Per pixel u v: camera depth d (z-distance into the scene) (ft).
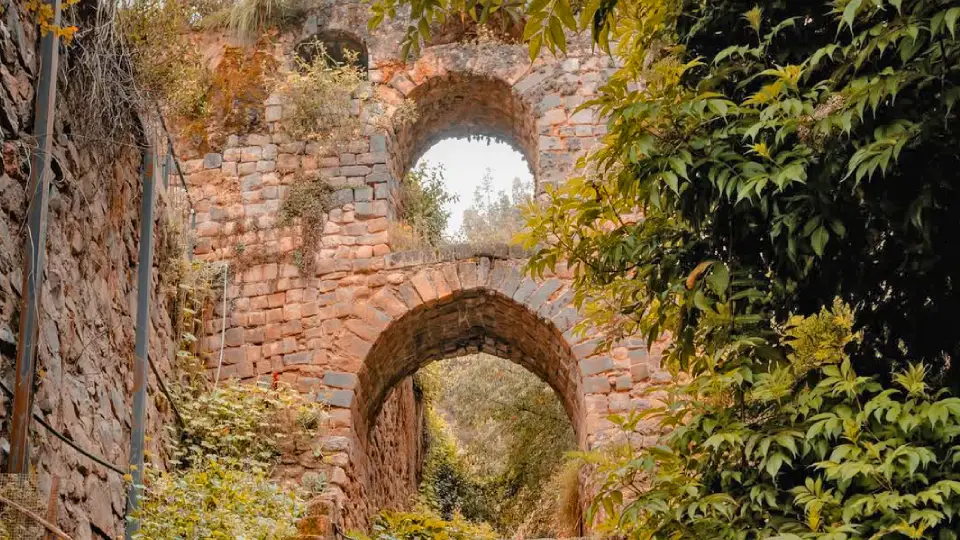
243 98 45.21
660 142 19.53
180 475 33.86
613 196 21.42
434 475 64.08
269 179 44.11
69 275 22.86
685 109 18.79
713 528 18.06
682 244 20.56
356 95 45.37
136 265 28.73
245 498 29.07
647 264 20.77
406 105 45.14
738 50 19.20
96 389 24.58
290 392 40.45
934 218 18.25
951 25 15.71
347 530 38.45
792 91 19.06
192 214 42.86
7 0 19.47
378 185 43.93
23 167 19.76
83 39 23.48
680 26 20.97
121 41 24.89
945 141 17.20
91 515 23.43
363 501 42.91
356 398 41.78
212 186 44.11
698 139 19.13
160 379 32.55
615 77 20.93
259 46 46.39
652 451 18.95
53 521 19.26
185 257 39.29
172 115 33.45
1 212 18.90
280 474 38.68
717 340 19.13
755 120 18.88
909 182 17.97
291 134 44.60
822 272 19.38
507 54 45.98
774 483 17.67
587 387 40.63
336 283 42.63
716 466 18.70
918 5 16.75
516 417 59.26
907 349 19.36
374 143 44.52
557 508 49.75
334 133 44.50
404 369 47.24
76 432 22.79
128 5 25.94
